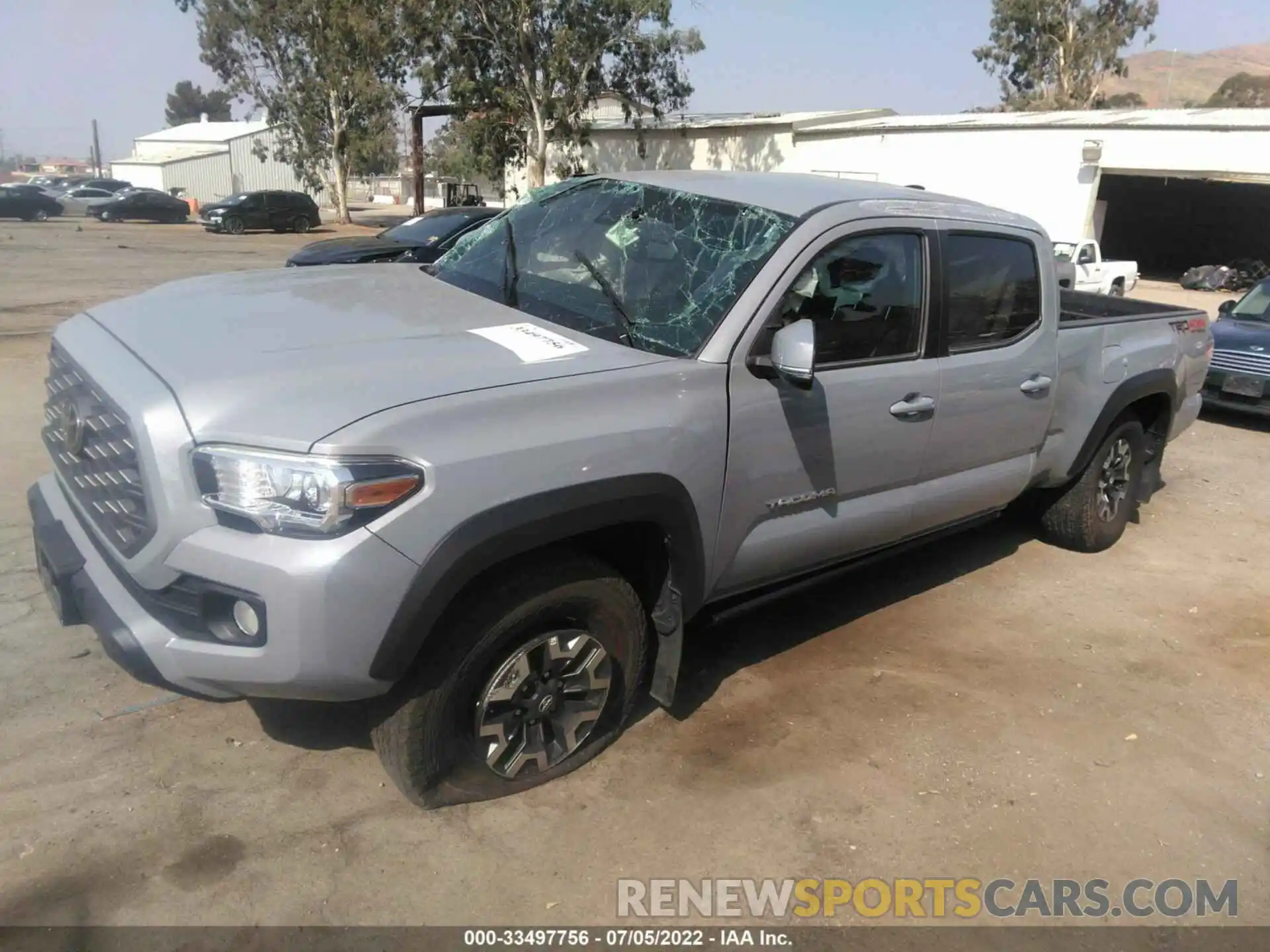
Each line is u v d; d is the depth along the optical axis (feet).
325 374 8.75
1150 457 19.63
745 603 12.20
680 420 9.85
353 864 9.09
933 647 14.40
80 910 8.30
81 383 9.46
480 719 9.56
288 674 8.07
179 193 179.42
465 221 42.04
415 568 8.18
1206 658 14.69
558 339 10.32
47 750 10.32
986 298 13.78
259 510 7.89
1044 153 93.30
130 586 8.80
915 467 12.97
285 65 148.25
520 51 105.60
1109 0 166.81
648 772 10.83
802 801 10.59
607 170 128.26
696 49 109.70
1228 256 114.93
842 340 11.73
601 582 9.81
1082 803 10.96
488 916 8.64
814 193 12.32
